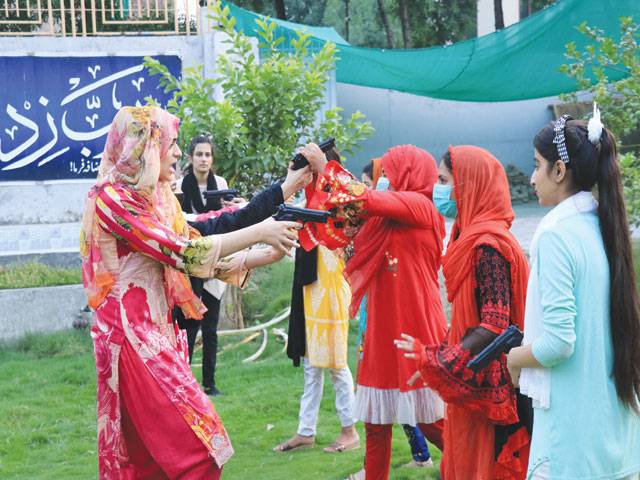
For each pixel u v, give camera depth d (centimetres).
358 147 830
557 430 270
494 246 330
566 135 279
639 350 271
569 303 264
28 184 936
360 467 475
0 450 538
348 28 2417
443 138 1923
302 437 526
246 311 859
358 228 389
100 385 338
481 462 339
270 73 775
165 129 343
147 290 339
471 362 295
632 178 748
